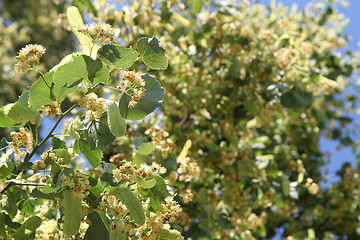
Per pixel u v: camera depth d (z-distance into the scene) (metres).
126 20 3.54
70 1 3.32
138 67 3.10
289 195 3.74
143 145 2.10
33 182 1.69
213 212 3.10
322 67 4.34
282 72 3.48
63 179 1.52
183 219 2.99
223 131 3.82
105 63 1.49
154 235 1.67
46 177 1.60
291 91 3.40
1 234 1.62
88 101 1.48
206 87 3.72
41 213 1.91
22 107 1.57
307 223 4.64
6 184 1.73
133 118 1.52
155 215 1.70
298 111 4.25
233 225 3.59
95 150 1.69
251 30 3.66
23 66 1.43
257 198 3.86
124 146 3.35
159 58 1.58
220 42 3.70
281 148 4.36
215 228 3.33
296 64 3.59
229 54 3.77
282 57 3.43
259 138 3.89
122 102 1.51
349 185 4.59
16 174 1.69
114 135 1.50
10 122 1.64
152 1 3.69
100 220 1.51
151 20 3.57
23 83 5.24
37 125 1.60
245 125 3.97
